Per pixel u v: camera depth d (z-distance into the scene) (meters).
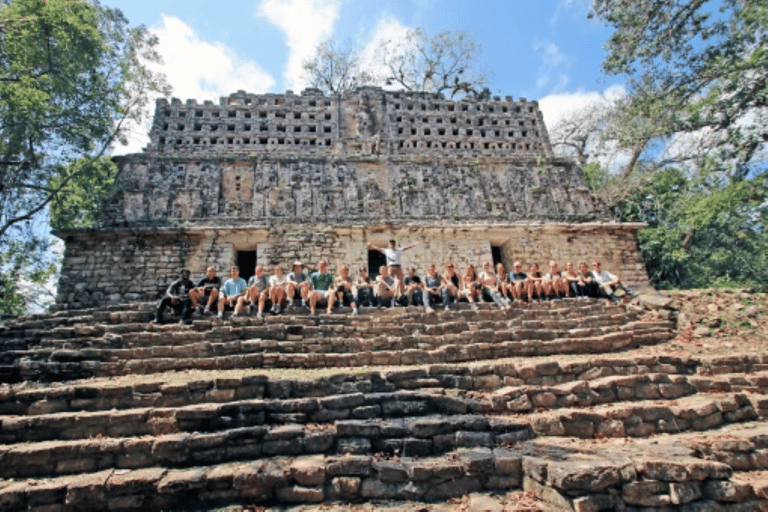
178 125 23.98
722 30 16.89
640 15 17.50
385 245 17.38
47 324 9.88
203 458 5.78
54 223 20.64
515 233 18.09
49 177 19.28
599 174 26.20
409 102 27.23
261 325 9.69
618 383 7.57
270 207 17.77
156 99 24.25
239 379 6.90
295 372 7.74
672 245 23.41
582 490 4.94
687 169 24.02
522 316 10.95
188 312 10.01
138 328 9.42
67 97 18.42
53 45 17.00
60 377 7.57
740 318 10.93
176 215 17.31
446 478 5.52
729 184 19.20
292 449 5.92
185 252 16.30
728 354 8.97
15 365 7.53
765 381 8.02
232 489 5.38
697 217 20.11
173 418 6.20
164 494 5.30
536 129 27.83
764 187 18.14
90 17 17.50
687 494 5.21
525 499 5.28
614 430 6.65
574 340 9.44
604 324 10.84
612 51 18.67
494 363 8.06
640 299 12.19
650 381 7.77
